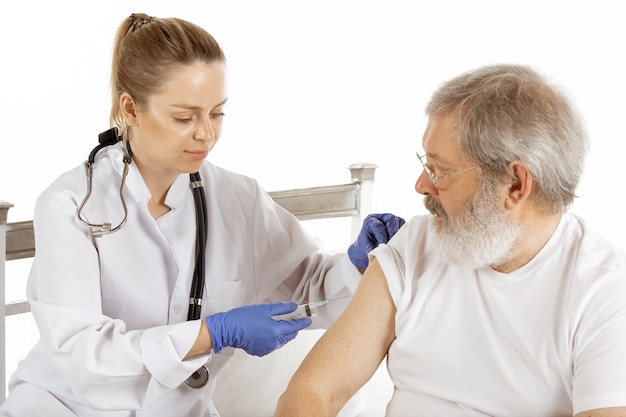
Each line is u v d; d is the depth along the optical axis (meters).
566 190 1.39
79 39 3.51
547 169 1.36
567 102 1.37
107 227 1.68
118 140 1.79
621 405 1.26
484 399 1.46
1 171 3.38
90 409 1.75
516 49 4.18
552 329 1.40
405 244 1.61
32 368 1.79
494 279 1.46
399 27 4.16
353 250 1.93
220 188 1.93
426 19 4.18
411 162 4.26
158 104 1.63
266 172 4.04
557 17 4.14
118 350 1.59
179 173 1.82
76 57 3.51
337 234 4.02
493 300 1.46
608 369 1.29
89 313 1.64
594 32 4.14
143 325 1.78
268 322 1.67
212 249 1.86
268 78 4.03
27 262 2.96
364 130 4.20
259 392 2.30
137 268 1.76
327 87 4.11
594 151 4.19
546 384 1.40
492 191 1.38
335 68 4.11
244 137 4.03
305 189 2.48
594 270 1.38
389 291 1.57
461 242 1.43
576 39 4.15
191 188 1.85
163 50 1.60
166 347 1.60
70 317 1.62
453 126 1.38
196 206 1.83
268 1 3.98
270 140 4.06
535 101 1.35
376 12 4.13
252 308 1.69
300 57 4.06
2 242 1.91
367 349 1.55
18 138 3.43
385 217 1.91
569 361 1.37
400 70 4.20
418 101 4.23
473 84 1.39
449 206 1.44
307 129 4.11
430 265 1.56
